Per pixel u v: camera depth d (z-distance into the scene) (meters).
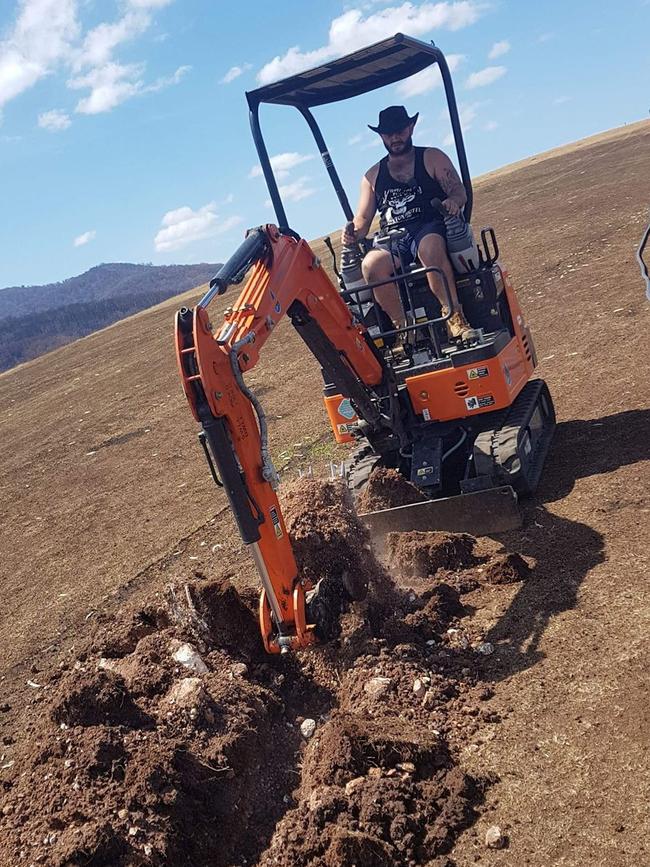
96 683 4.24
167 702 4.33
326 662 4.78
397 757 3.83
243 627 4.91
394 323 6.81
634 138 36.31
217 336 4.53
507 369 6.51
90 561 8.30
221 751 4.05
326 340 5.66
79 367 23.64
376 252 6.61
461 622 5.03
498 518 5.95
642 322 10.60
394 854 3.44
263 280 4.96
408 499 6.26
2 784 4.19
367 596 5.09
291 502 5.41
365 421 6.51
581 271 14.74
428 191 6.66
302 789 3.90
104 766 3.90
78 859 3.46
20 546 9.48
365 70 6.68
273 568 4.50
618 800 3.45
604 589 4.94
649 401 7.85
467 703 4.27
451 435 6.74
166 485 10.26
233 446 4.36
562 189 26.61
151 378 18.08
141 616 5.34
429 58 6.73
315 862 3.47
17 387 23.80
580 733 3.86
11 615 7.48
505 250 18.83
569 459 6.98
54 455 13.62
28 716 5.39
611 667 4.24
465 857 3.38
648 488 6.06
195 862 3.68
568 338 10.91
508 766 3.79
